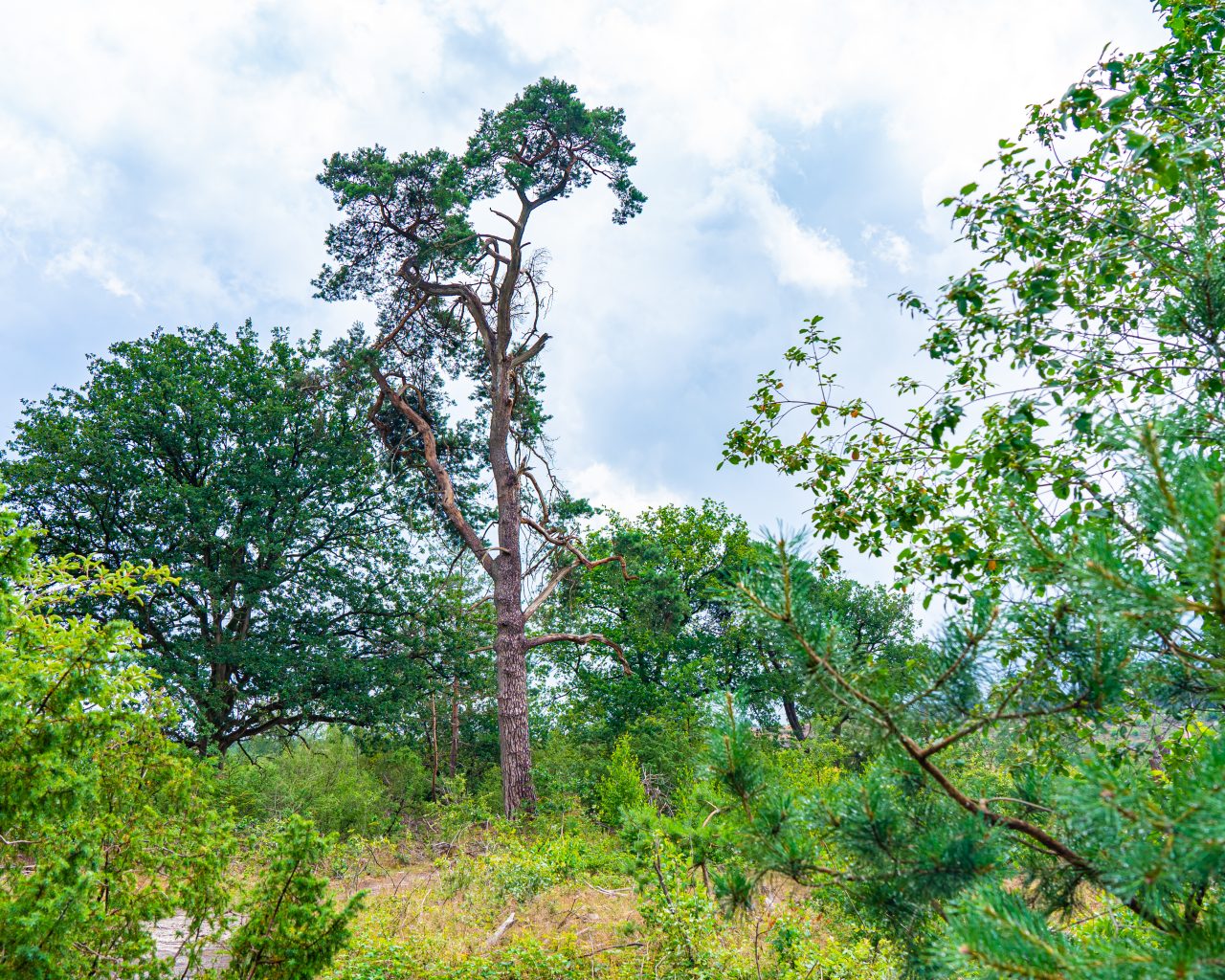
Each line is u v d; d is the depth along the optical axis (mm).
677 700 27719
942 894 2479
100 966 4234
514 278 21922
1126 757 3096
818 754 10680
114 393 20625
